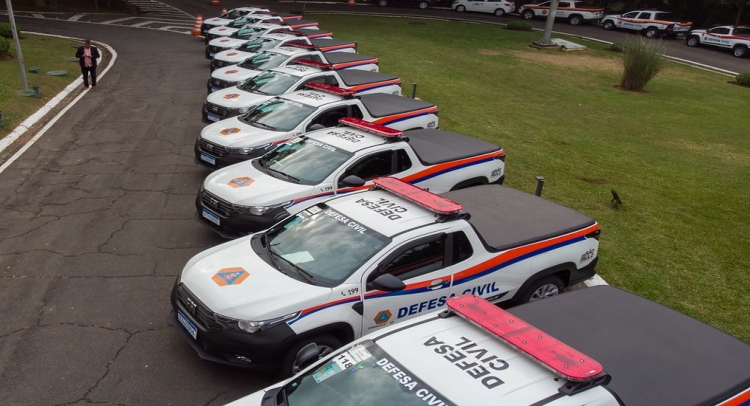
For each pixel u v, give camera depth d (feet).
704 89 86.33
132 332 20.61
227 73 50.19
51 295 22.38
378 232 19.20
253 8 94.79
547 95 73.87
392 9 151.23
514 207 25.58
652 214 37.32
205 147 33.63
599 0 163.22
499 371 11.86
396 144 28.53
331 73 44.37
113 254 25.95
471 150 32.78
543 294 22.80
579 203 37.76
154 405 17.24
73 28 92.79
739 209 40.34
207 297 18.03
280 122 34.47
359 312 18.11
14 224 28.02
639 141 57.57
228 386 18.28
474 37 115.24
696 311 25.21
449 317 13.78
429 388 11.66
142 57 75.05
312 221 20.77
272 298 17.52
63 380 17.94
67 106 50.37
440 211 19.66
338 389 12.49
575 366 11.37
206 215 26.78
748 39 114.73
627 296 18.15
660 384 14.16
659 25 128.57
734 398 14.08
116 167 36.78
